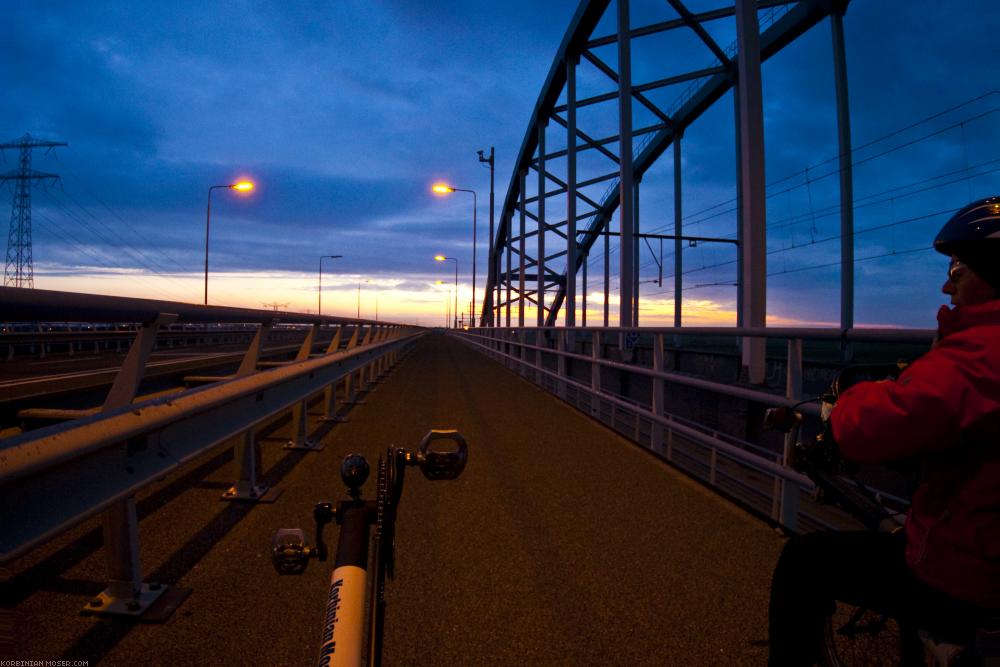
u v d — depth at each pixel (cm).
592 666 219
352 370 834
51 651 215
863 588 145
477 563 312
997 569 116
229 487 435
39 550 306
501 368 1756
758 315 1342
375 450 571
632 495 439
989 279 124
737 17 1477
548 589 282
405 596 272
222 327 2909
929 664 145
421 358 2317
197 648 221
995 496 116
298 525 355
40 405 495
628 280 2228
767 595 280
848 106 2359
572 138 3475
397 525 368
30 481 166
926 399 112
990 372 109
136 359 231
